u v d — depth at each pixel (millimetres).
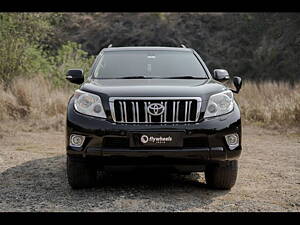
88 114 8477
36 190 9344
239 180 10375
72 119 8516
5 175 10750
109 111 8367
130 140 8188
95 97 8570
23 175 10766
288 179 10539
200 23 67625
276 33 61250
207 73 10656
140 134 8172
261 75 55594
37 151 14055
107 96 8492
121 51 11469
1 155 13289
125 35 66375
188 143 8320
